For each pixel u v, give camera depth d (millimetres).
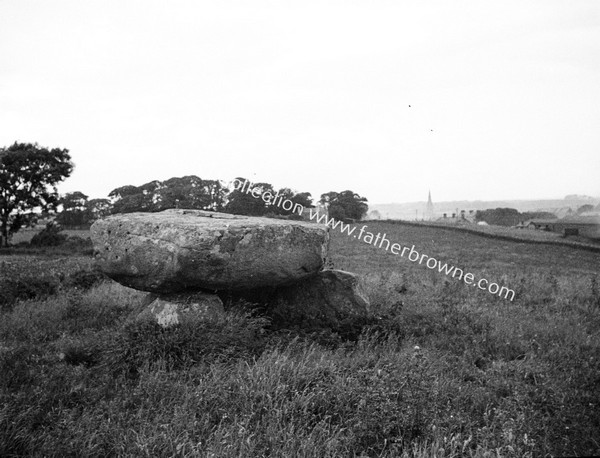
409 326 9719
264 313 9703
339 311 9500
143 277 8898
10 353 7445
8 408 5461
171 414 5621
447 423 5434
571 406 5973
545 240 57250
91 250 42844
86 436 5125
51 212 59406
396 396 5699
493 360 8117
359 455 5051
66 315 10594
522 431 5137
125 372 7023
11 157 54188
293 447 4832
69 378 6680
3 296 12328
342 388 5961
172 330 7844
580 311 12000
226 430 5109
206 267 8445
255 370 6445
